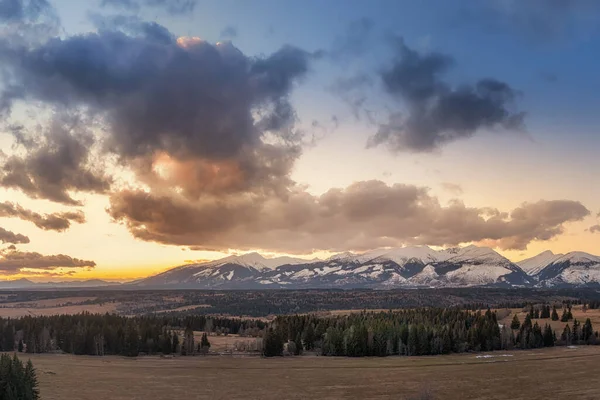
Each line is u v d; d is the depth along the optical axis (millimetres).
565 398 120750
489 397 123562
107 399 123188
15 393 102750
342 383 146000
